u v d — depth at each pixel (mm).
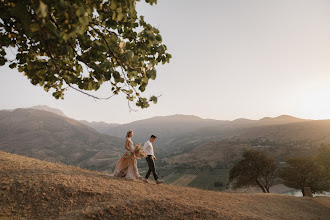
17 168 6430
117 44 2549
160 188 7371
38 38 2016
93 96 2416
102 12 2496
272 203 10352
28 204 4586
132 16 2703
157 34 2906
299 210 10398
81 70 3008
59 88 3471
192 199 6746
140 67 2715
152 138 8000
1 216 4043
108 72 2564
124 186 6379
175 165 168375
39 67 2803
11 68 2961
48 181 5512
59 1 1652
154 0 2697
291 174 32906
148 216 4852
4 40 2805
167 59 3152
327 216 10297
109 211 4703
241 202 8734
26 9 1673
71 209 4691
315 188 31062
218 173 119250
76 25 1765
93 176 6777
